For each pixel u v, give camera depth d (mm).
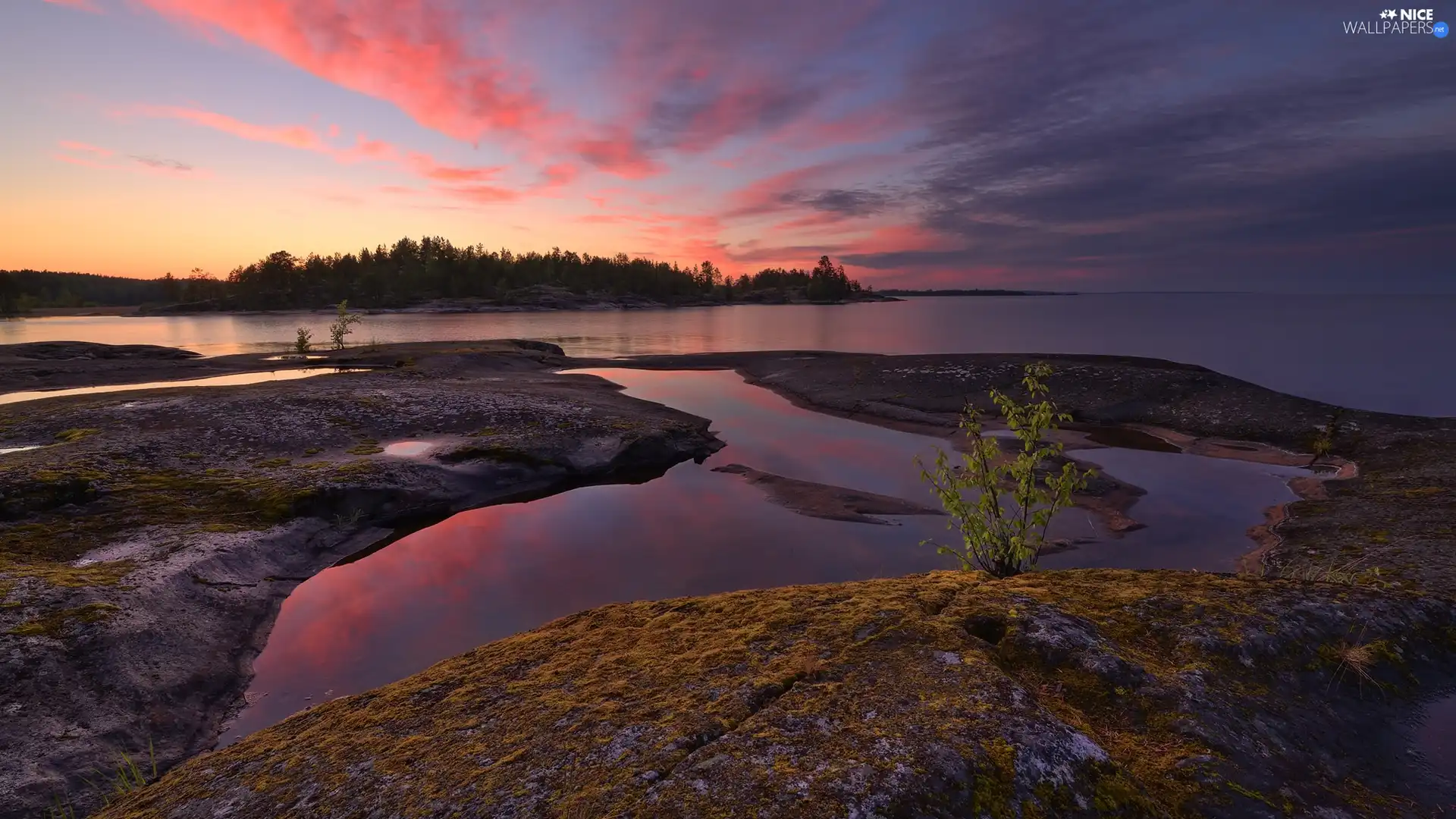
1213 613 5770
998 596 6180
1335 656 5184
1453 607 5969
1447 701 4789
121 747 8516
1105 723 4445
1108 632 5555
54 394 35969
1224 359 66812
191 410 24906
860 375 43125
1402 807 3725
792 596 6836
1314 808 3670
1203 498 20219
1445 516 14961
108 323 150125
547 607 13367
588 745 4355
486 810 3818
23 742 7969
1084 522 18125
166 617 11375
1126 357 44188
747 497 21219
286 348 71938
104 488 16750
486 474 21547
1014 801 3461
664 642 6148
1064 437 29781
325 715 5605
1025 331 116500
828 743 3957
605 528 18297
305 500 17188
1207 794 3740
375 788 4250
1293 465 23875
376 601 13711
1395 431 24156
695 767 3859
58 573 11797
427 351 58500
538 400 31016
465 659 6508
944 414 34188
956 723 4027
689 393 43688
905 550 16391
